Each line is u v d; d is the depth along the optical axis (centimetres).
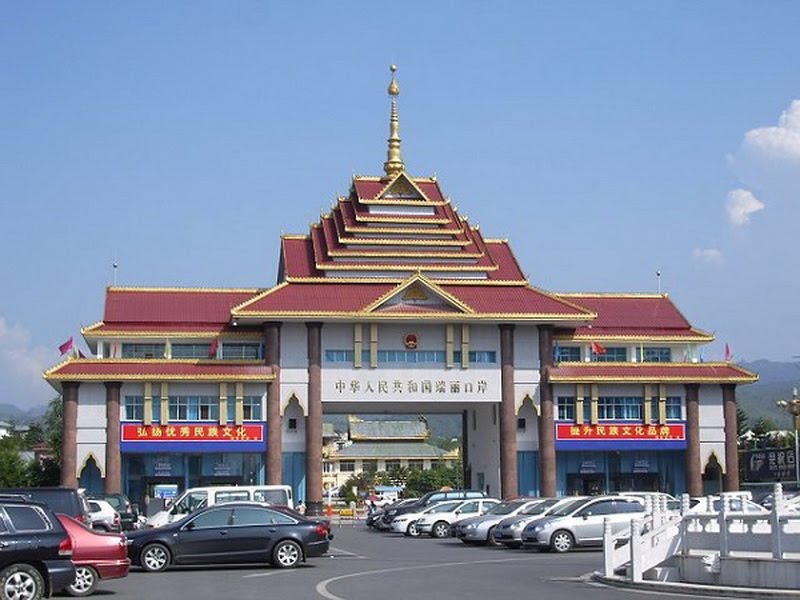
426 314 9606
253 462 9619
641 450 10025
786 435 16638
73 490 3725
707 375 10050
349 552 5369
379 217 10319
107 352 9944
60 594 3192
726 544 3491
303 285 9912
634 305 10888
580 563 4525
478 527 5934
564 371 9856
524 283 10212
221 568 4281
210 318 10038
